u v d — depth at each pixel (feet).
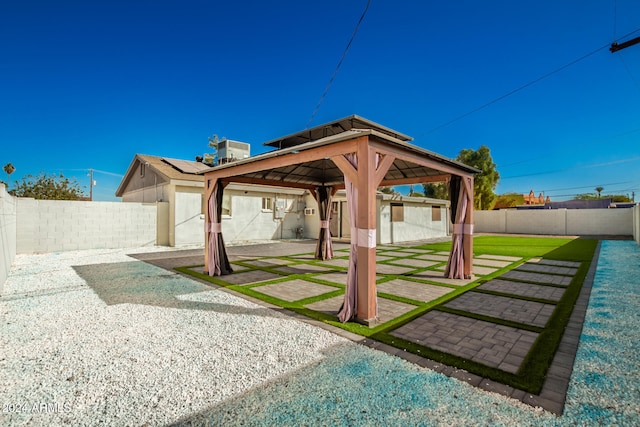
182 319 13.71
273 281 21.77
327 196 32.68
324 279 22.57
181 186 42.98
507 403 7.47
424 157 17.71
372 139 13.42
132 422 6.83
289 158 16.92
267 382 8.51
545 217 69.77
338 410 7.21
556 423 6.69
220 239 24.48
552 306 15.69
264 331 12.37
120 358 9.95
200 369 9.25
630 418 6.84
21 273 23.98
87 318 13.75
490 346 10.89
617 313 14.40
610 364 9.46
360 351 10.52
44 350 10.51
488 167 87.81
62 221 36.01
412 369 9.23
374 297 13.53
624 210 62.39
